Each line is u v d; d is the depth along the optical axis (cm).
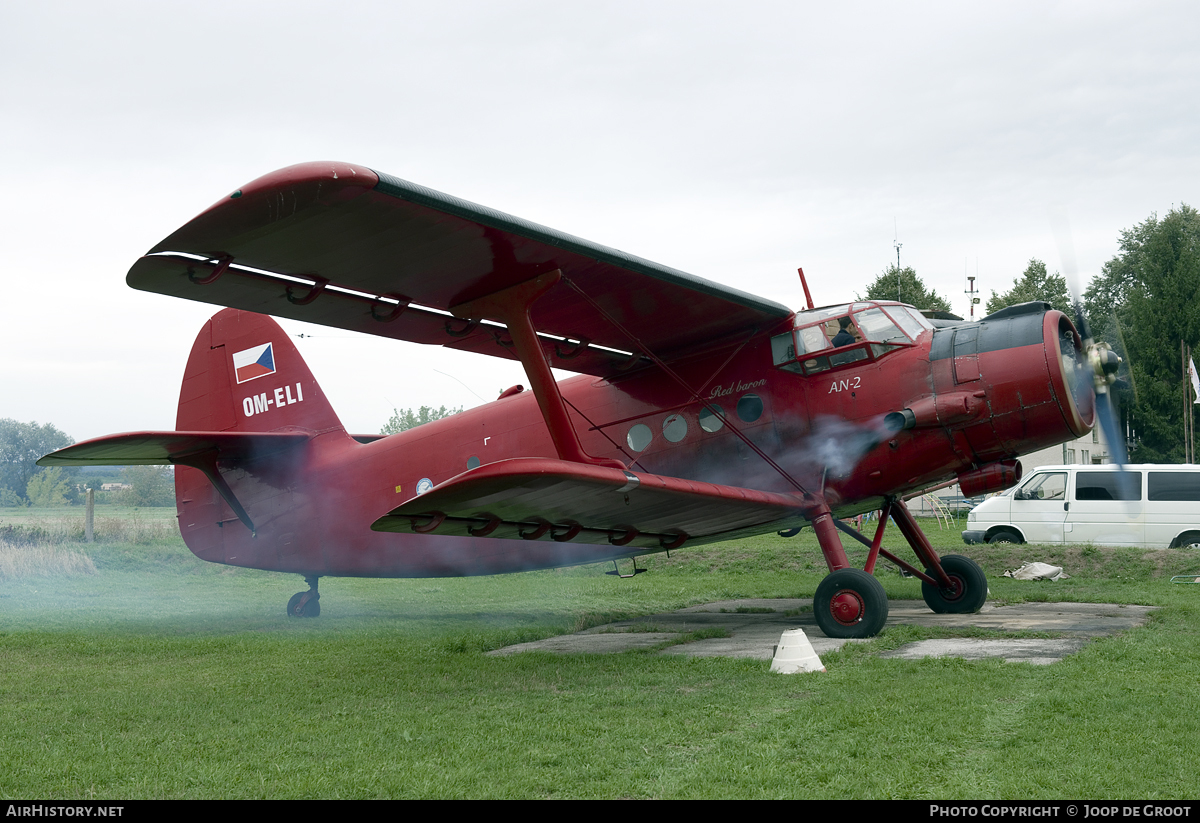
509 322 808
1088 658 640
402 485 1148
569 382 1078
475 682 664
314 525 1205
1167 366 4203
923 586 992
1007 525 1925
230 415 1259
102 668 777
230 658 823
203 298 754
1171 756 405
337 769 429
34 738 507
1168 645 692
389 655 820
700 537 1013
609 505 785
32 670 767
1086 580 1376
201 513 1279
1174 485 1806
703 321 917
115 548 1941
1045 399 808
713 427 949
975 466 864
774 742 447
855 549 1825
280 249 675
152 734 512
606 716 525
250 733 509
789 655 645
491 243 712
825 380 893
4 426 12000
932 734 450
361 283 774
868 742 440
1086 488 1873
